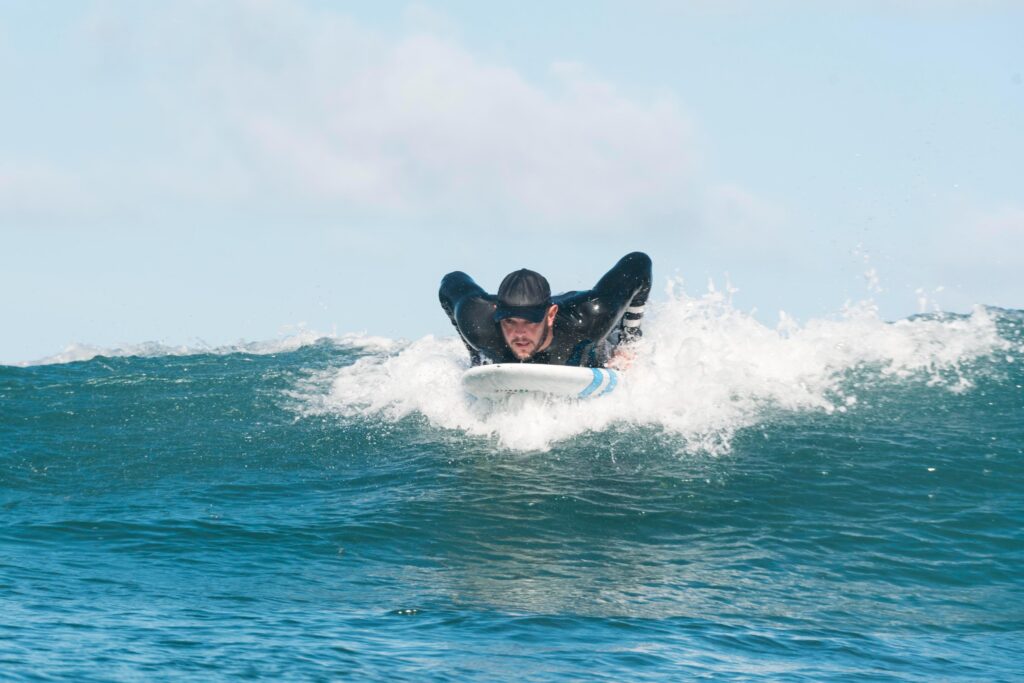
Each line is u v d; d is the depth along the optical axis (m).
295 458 31.75
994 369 37.41
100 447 33.28
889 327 41.50
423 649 17.55
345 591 21.14
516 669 16.61
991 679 17.11
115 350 53.06
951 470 28.48
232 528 25.33
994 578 22.42
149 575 21.91
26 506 27.44
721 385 35.22
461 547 23.98
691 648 18.12
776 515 25.80
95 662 16.17
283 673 16.00
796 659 17.84
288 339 54.62
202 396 39.44
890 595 21.55
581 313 32.00
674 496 27.11
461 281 34.12
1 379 43.28
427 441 32.81
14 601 19.64
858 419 32.97
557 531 24.97
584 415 32.94
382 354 48.91
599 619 19.64
